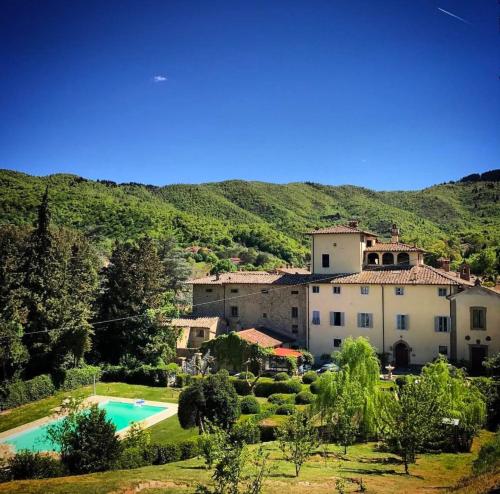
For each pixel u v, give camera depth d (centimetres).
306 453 2516
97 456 2806
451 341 5716
